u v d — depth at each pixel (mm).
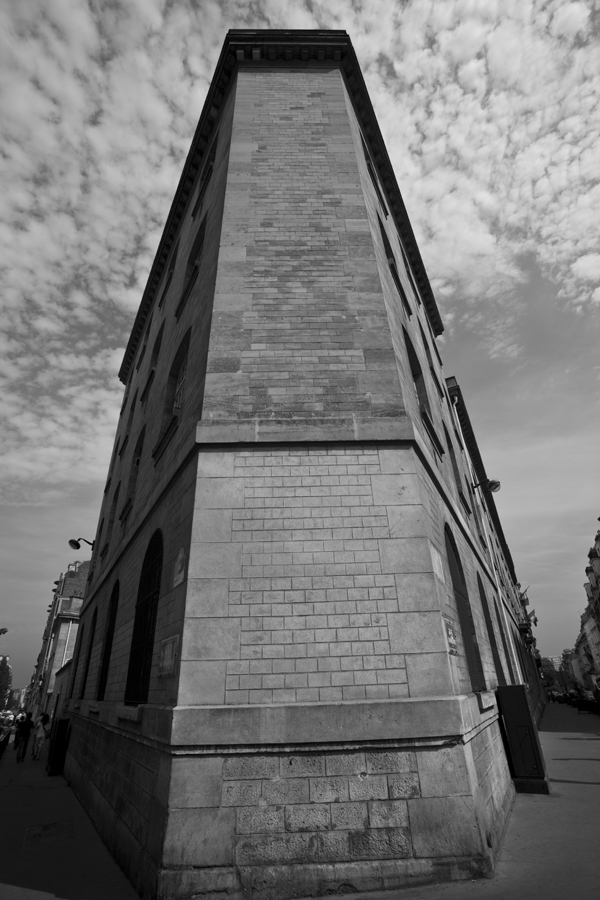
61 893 4527
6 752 21188
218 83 11578
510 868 4359
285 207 8336
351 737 4461
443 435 12281
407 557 5410
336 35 11094
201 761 4355
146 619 7500
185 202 14664
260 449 5973
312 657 4906
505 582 31406
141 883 4430
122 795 6191
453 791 4320
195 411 6629
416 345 11336
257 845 4078
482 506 23531
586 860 4512
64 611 41562
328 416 6215
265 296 7277
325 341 6883
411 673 4867
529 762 8117
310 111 9969
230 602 5125
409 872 4016
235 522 5531
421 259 16312
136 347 20328
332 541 5477
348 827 4164
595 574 71562
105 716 8828
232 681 4762
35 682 58281
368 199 9273
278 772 4336
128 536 10312
